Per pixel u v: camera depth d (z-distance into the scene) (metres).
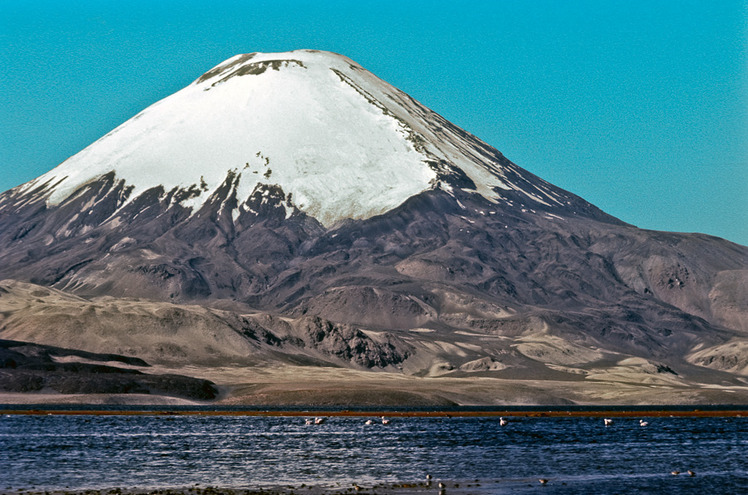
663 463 174.88
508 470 161.38
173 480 145.38
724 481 151.12
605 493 137.38
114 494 129.88
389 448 196.88
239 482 144.12
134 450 185.88
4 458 167.38
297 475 152.50
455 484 143.50
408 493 134.12
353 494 132.75
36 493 130.12
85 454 176.75
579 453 190.38
